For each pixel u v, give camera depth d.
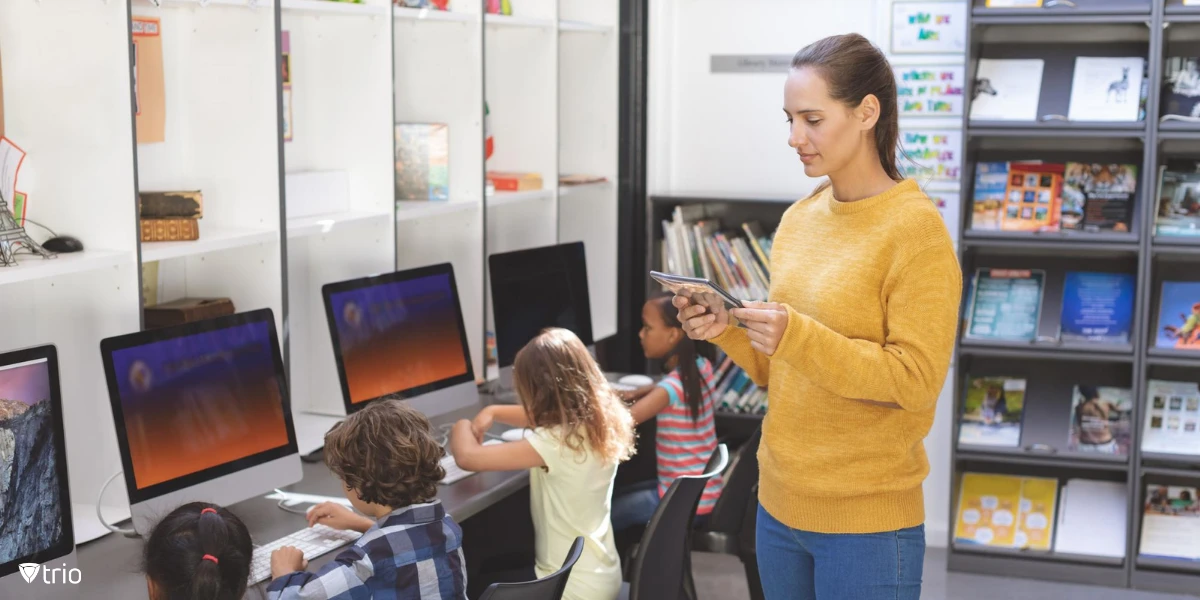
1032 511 4.20
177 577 1.75
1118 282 4.04
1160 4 3.68
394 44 3.36
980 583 4.06
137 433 2.19
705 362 3.48
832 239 1.87
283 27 3.08
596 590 2.62
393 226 3.14
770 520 2.01
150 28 2.67
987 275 4.16
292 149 3.16
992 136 3.99
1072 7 3.78
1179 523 4.05
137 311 2.33
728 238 4.46
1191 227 3.86
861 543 1.87
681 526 2.53
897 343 1.77
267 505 2.55
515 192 3.84
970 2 3.83
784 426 1.93
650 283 4.54
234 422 2.39
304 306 3.29
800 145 1.82
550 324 3.62
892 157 1.85
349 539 2.32
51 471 2.04
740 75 4.51
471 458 2.62
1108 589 4.01
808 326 1.71
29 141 2.34
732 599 3.82
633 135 4.48
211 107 2.71
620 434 2.66
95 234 2.34
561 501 2.63
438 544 2.05
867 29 4.31
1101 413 4.07
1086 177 4.01
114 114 2.28
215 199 2.75
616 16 4.36
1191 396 4.02
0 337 2.39
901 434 1.85
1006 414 4.15
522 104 4.03
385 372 2.95
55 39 2.29
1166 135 3.76
